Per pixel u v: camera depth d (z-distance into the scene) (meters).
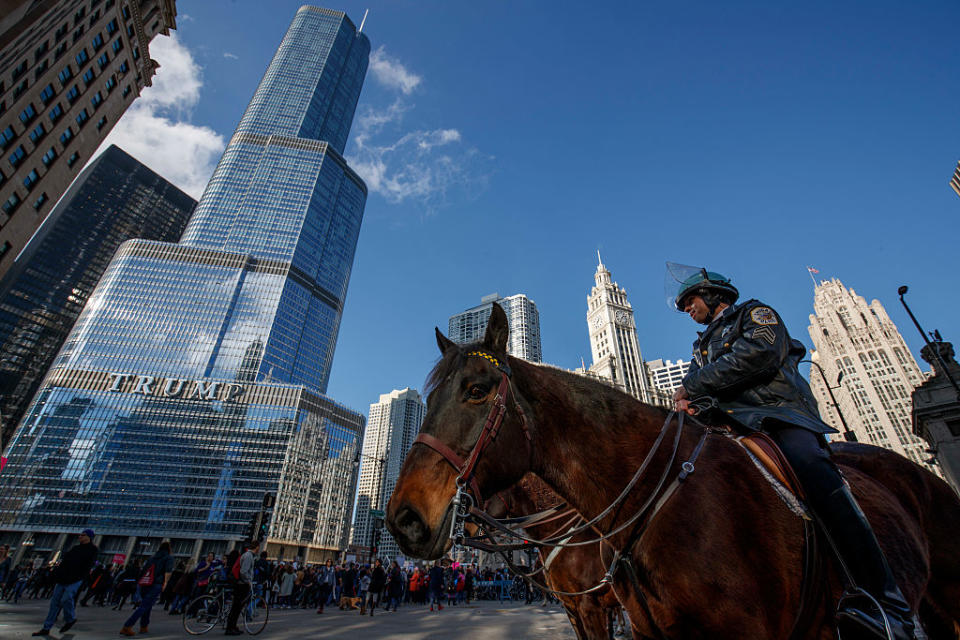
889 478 2.71
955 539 2.66
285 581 21.62
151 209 192.00
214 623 11.07
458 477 1.91
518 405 2.17
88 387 108.81
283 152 170.62
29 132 39.47
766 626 1.73
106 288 124.25
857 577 1.71
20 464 97.12
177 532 95.12
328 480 118.25
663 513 1.94
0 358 144.62
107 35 44.09
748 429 2.15
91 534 10.12
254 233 150.12
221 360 121.62
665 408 2.47
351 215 180.75
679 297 3.01
